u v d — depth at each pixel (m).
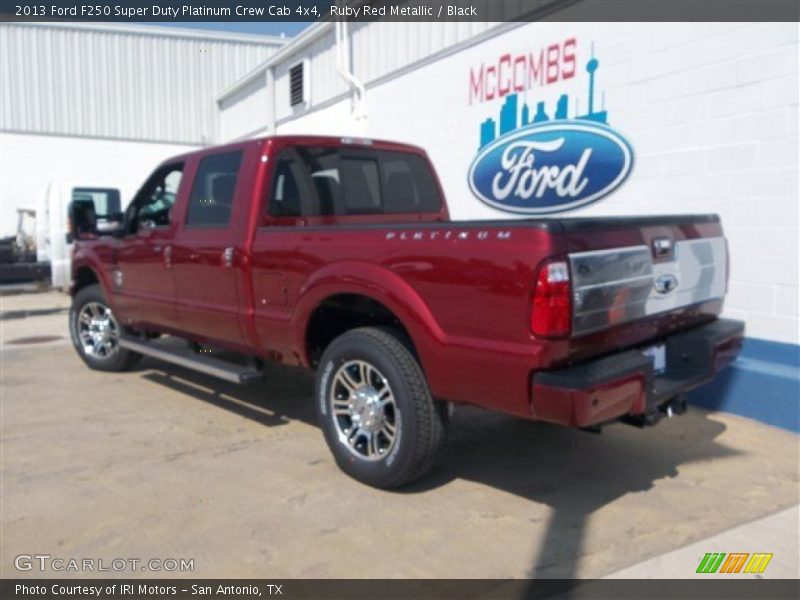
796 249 5.02
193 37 19.05
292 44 12.20
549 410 3.19
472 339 3.41
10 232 17.80
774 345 5.20
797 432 4.88
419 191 5.77
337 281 4.02
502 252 3.25
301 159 4.97
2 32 17.41
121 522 3.63
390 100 9.55
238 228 4.80
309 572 3.15
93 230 7.06
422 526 3.58
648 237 3.66
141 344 6.15
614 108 6.24
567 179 6.78
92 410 5.66
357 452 4.11
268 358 4.83
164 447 4.77
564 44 6.71
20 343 8.78
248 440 4.91
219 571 3.16
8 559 3.28
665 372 4.01
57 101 18.02
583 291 3.21
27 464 4.45
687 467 4.33
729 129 5.36
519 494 3.96
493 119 7.68
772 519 3.63
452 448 4.71
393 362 3.79
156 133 18.92
